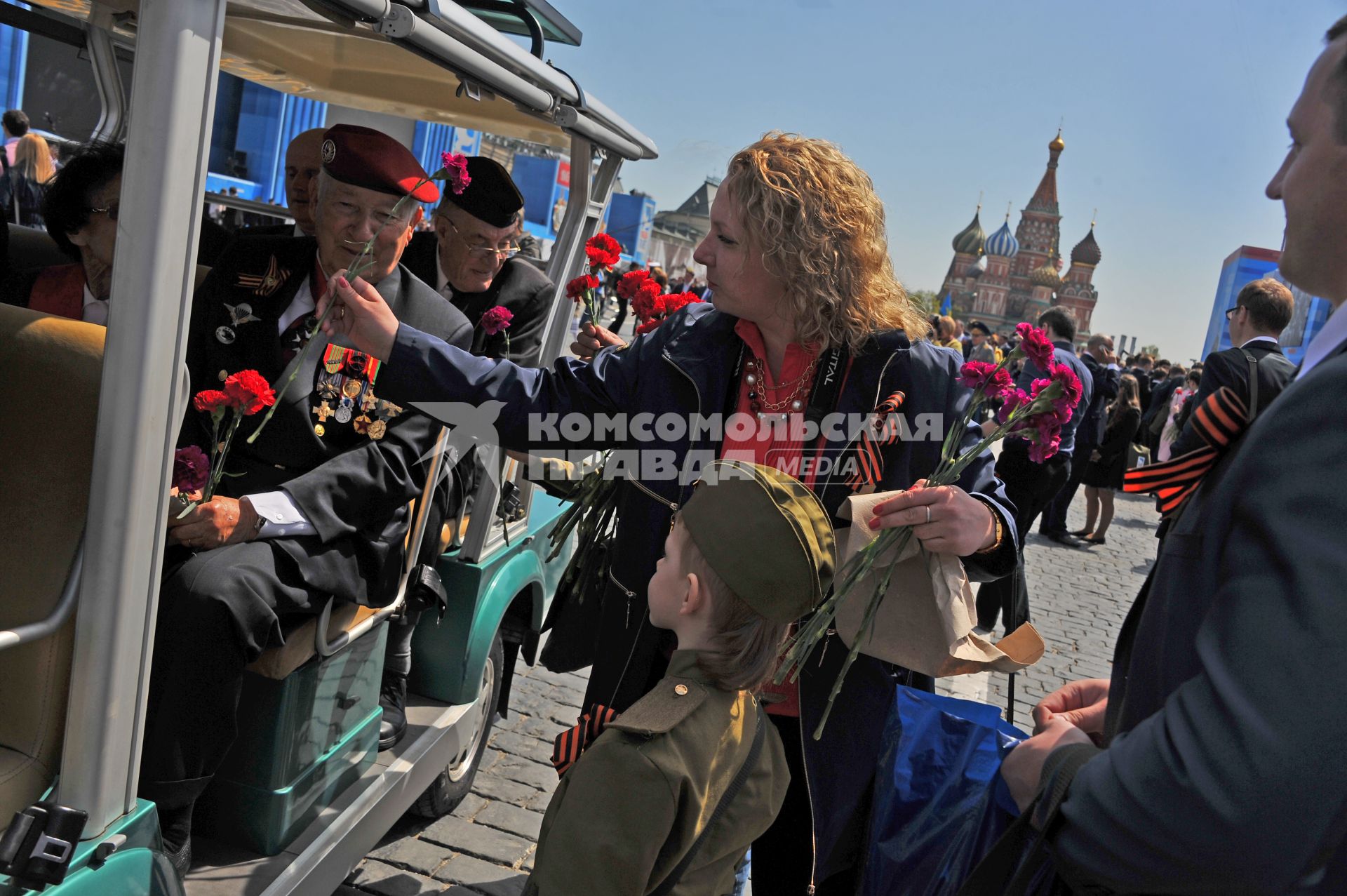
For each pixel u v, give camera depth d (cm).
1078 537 1057
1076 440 845
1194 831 86
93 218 242
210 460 209
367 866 295
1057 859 106
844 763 193
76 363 142
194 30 122
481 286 332
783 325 192
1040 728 143
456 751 288
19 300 260
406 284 246
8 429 140
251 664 200
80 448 139
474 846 313
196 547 202
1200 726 87
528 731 399
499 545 310
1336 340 97
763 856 212
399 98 320
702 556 139
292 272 238
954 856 171
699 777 129
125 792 143
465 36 183
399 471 230
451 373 197
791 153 185
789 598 136
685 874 134
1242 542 92
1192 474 116
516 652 342
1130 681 116
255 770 203
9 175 393
